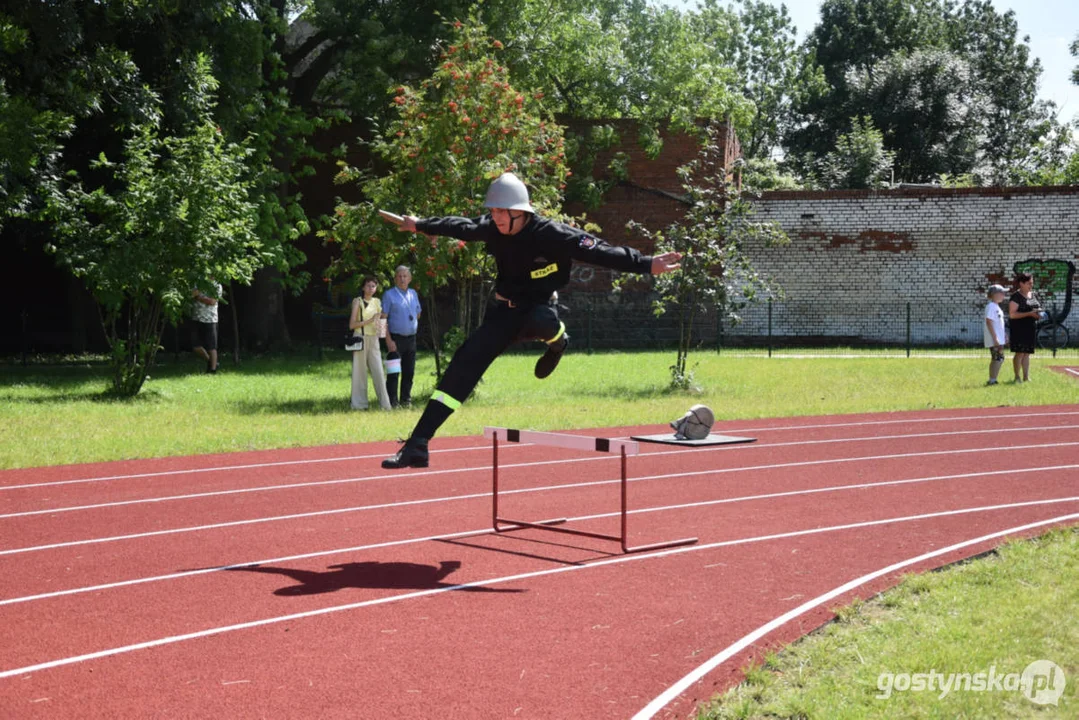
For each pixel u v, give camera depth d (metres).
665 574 6.50
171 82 22.19
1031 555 6.66
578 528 7.91
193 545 7.39
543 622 5.50
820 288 32.44
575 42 31.92
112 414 15.01
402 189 16.97
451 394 6.38
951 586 5.97
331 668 4.80
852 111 58.00
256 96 23.94
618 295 31.75
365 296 16.06
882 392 18.55
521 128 17.14
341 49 29.06
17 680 4.66
